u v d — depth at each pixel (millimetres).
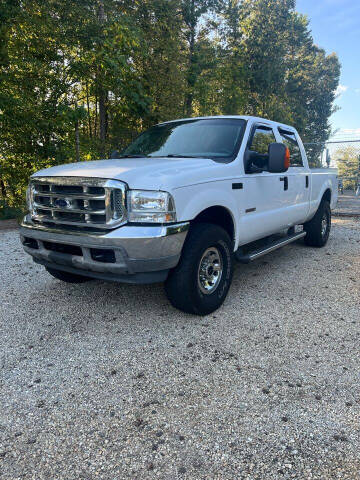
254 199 4277
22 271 5348
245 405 2357
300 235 5766
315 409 2311
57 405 2391
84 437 2107
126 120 14883
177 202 3104
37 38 11914
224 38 25281
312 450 1979
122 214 3029
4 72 11086
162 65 15305
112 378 2678
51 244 3527
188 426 2176
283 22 33625
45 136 12570
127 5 15164
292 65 38875
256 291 4453
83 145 13789
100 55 11773
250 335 3322
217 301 3777
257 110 31297
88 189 3162
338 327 3475
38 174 3615
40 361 2926
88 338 3297
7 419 2264
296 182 5359
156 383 2607
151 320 3648
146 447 2021
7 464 1923
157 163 3508
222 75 24203
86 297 4289
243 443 2037
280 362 2863
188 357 2951
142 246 2984
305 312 3828
